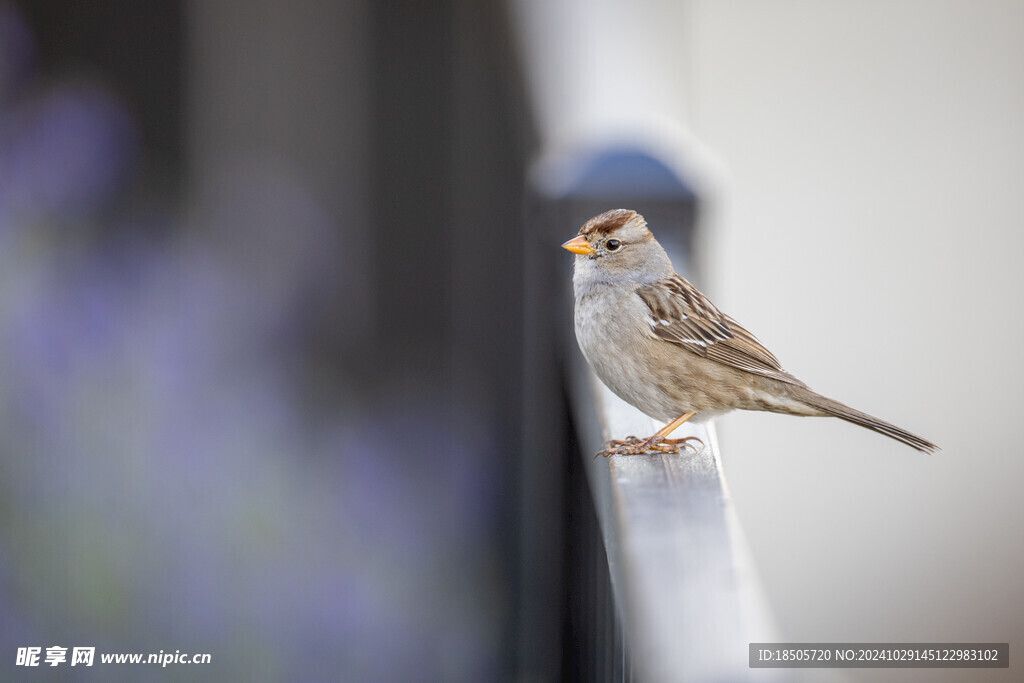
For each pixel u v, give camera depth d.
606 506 5.49
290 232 12.12
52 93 8.84
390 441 10.05
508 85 10.76
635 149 7.66
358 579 8.22
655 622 3.52
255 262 11.88
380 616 8.14
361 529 8.64
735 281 16.66
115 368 7.96
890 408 14.71
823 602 12.29
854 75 20.39
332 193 13.87
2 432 7.48
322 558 8.27
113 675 7.30
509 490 10.34
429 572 8.89
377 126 13.82
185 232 10.76
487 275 12.28
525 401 8.20
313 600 7.95
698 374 6.97
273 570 7.93
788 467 14.70
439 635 8.86
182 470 7.82
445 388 12.72
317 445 9.16
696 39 18.80
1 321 7.73
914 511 13.84
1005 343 15.85
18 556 7.24
